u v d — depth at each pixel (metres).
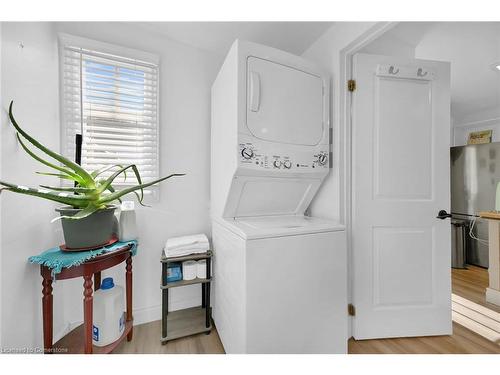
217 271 1.74
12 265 1.16
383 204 1.75
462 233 3.40
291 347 1.26
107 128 1.77
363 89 1.73
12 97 1.19
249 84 1.37
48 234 1.46
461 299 2.46
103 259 1.29
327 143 1.69
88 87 1.69
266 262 1.21
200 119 2.11
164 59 1.94
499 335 1.81
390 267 1.75
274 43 2.01
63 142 1.63
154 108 1.90
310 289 1.32
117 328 1.46
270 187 1.60
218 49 2.11
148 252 1.91
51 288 1.29
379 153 1.75
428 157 1.79
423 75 1.76
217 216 1.78
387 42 2.08
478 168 3.34
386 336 1.73
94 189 1.25
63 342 1.47
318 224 1.47
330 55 1.80
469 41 2.19
